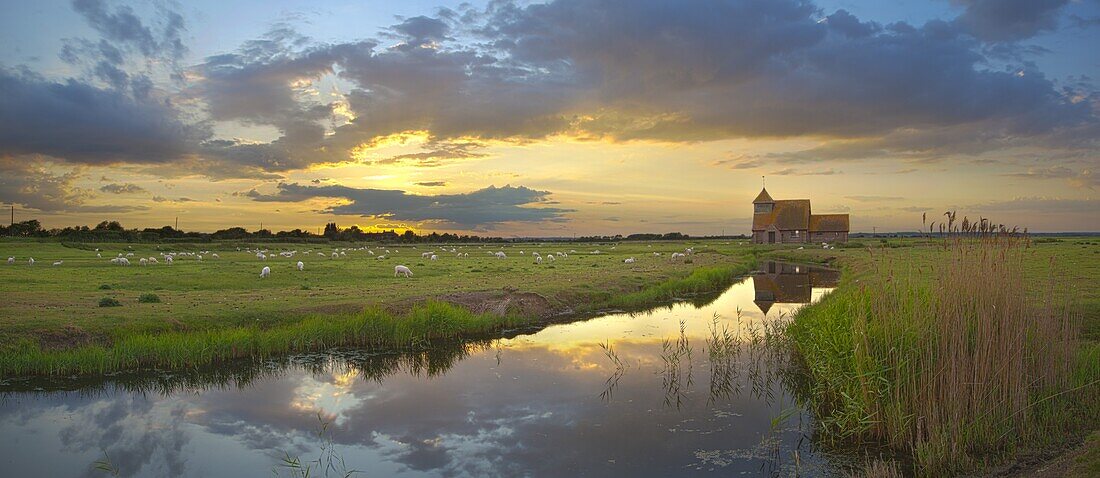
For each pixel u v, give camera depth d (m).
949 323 11.05
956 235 11.71
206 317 22.36
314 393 15.98
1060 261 32.38
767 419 13.12
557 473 10.53
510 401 14.77
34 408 14.80
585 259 65.75
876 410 11.31
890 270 13.72
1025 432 10.16
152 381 17.19
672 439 12.02
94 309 22.62
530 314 27.77
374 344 22.00
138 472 10.91
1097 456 8.59
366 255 73.88
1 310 21.33
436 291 30.50
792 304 32.72
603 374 17.23
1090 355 12.12
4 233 108.56
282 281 36.25
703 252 86.94
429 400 15.06
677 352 19.84
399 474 10.66
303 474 10.71
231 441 12.42
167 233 120.44
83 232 104.19
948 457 9.77
